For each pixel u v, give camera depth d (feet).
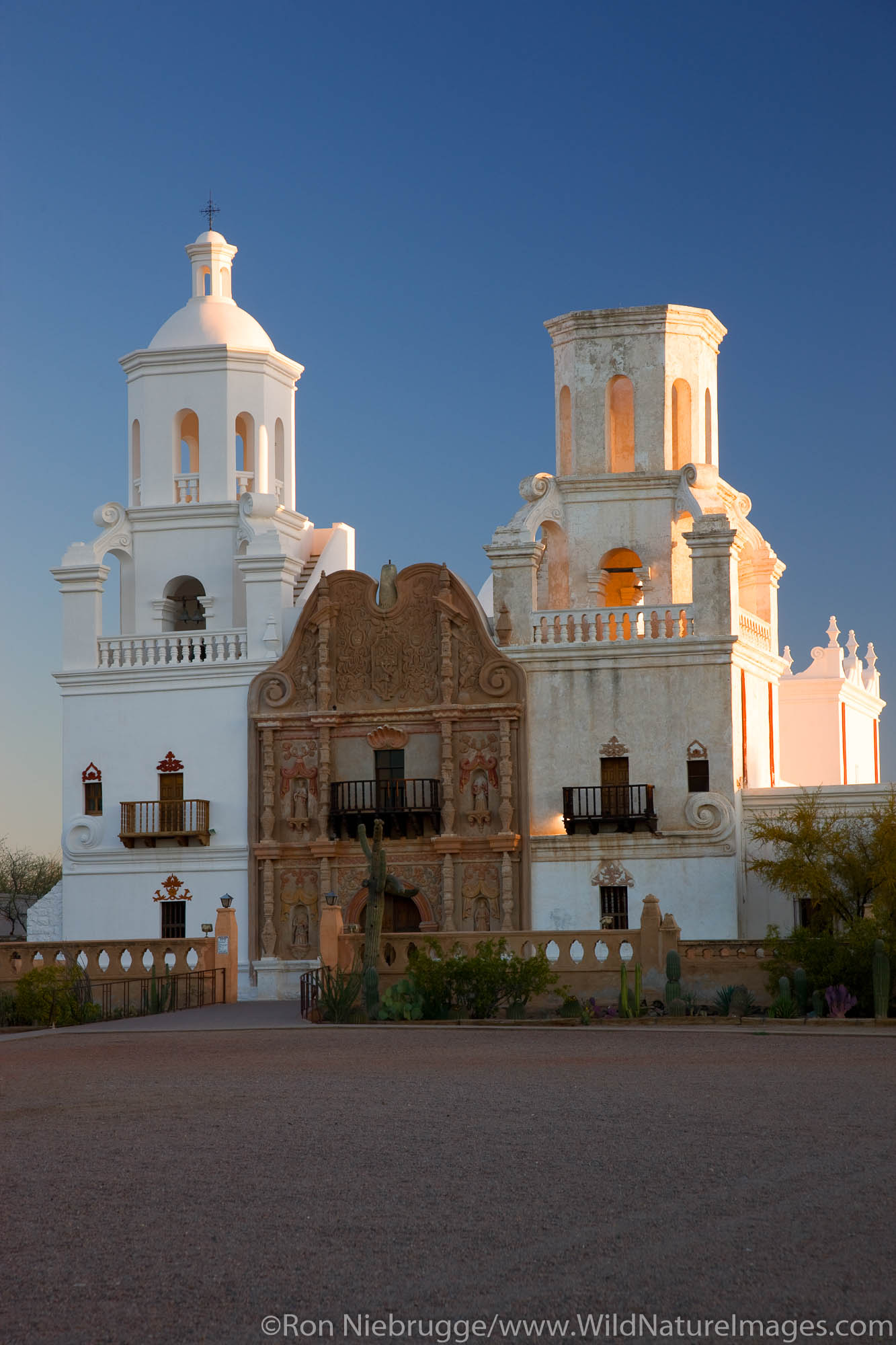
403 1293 33.06
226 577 165.37
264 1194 42.47
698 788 143.74
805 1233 36.88
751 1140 49.29
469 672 149.18
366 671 152.05
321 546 178.19
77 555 159.94
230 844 152.76
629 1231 37.45
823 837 127.03
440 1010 106.11
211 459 167.02
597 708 146.00
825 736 174.29
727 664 143.74
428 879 148.87
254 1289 33.47
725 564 144.77
